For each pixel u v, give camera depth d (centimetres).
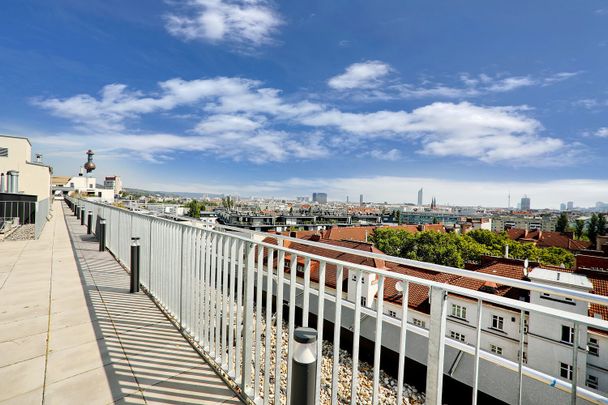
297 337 143
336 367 167
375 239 4591
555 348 1163
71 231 1098
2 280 461
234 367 242
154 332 306
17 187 2253
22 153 2697
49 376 226
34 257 631
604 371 1009
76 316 334
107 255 671
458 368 412
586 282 1132
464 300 1539
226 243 251
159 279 380
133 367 243
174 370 243
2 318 325
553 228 11306
